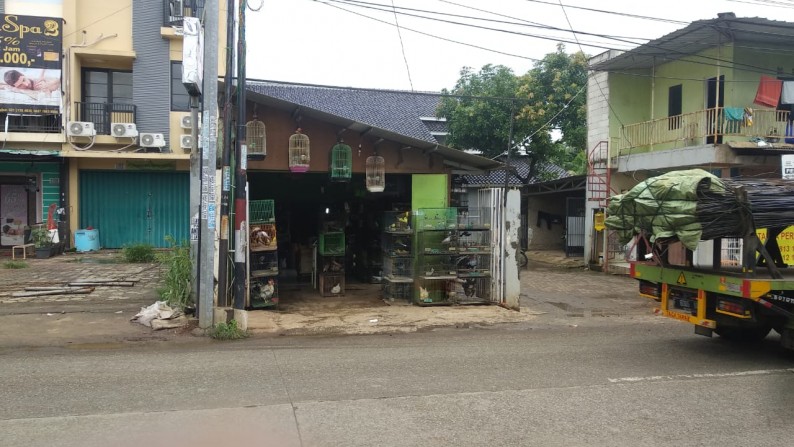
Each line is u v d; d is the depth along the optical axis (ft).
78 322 28.58
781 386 19.56
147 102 59.26
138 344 25.03
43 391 17.94
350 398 17.57
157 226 61.36
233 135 29.96
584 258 62.39
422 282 35.22
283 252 47.14
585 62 63.93
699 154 47.67
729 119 46.70
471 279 36.47
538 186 73.77
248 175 42.27
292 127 35.81
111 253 57.00
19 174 58.44
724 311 22.94
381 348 24.81
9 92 54.85
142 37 59.06
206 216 26.89
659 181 23.63
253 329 28.43
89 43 57.77
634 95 59.62
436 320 31.32
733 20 43.98
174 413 16.02
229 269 28.35
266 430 14.85
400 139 36.32
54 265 48.47
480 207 37.99
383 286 37.76
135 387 18.44
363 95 89.61
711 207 22.09
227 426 15.08
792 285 21.65
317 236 42.70
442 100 80.94
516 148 71.56
